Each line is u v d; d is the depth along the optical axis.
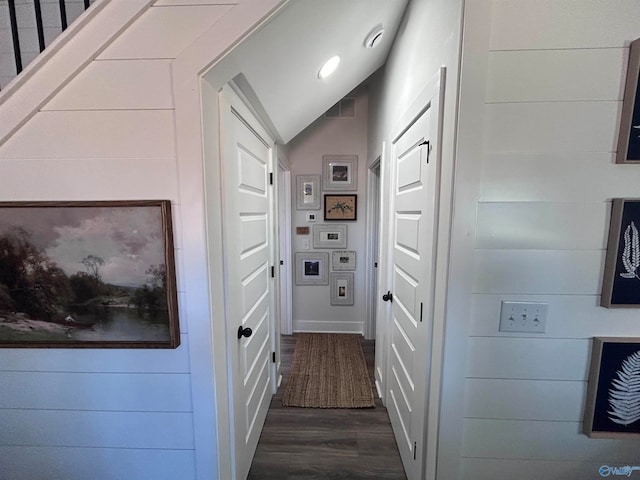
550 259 0.97
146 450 1.07
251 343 1.56
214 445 1.06
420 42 1.32
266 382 1.97
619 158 0.91
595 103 0.91
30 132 0.91
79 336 0.99
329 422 1.94
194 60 0.89
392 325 1.87
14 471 1.08
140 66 0.90
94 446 1.07
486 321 1.00
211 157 0.98
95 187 0.93
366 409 2.07
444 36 1.03
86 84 0.90
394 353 1.80
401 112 1.67
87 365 1.02
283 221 3.23
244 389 1.44
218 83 1.00
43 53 0.88
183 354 1.01
